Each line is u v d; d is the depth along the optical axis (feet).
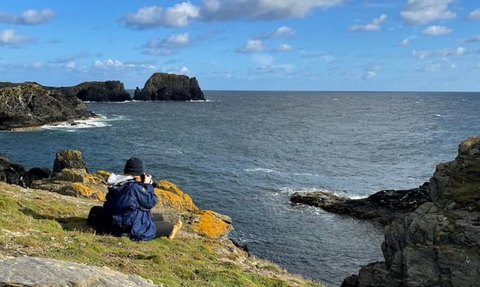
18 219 38.17
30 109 307.99
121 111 500.74
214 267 38.50
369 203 130.00
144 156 209.15
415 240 60.90
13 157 197.06
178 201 73.05
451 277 54.03
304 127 370.73
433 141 283.79
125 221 39.19
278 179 167.63
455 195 64.03
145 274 30.35
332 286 81.82
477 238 54.54
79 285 17.30
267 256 95.20
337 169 191.31
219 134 310.45
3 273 16.78
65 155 137.28
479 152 68.59
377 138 300.81
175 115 468.34
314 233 110.11
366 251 99.50
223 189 150.41
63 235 35.58
